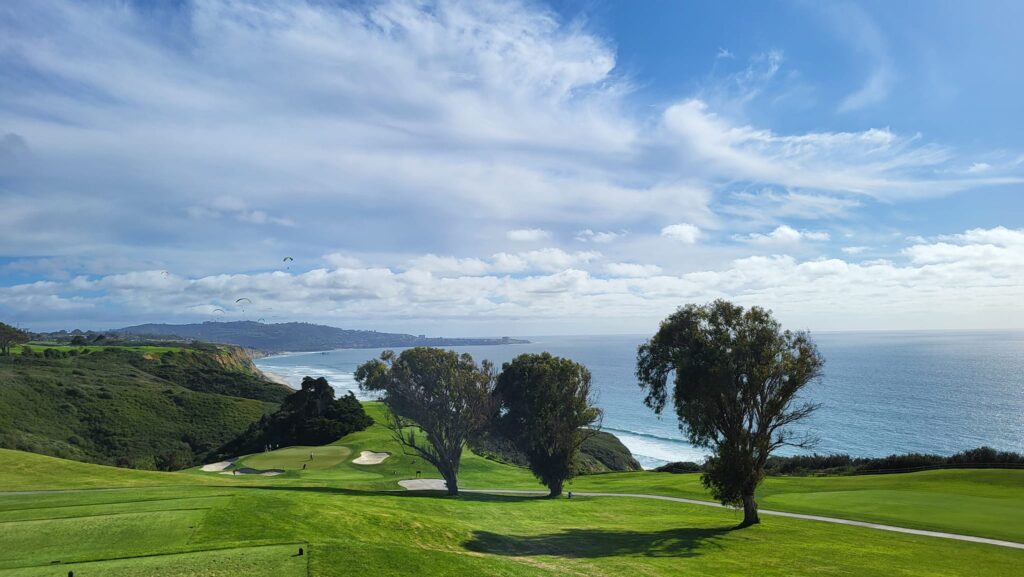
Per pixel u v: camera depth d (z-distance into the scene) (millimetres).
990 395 137875
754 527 34594
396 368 46312
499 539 27266
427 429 46625
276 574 14953
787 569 24219
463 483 58250
